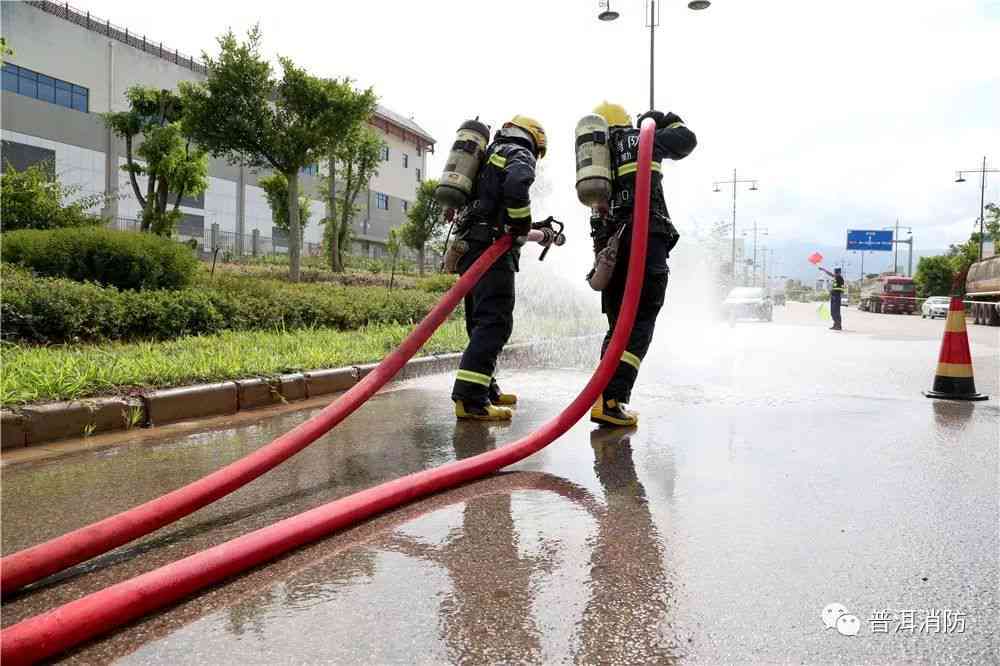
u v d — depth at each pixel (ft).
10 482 10.50
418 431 13.98
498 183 14.21
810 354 30.68
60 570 7.04
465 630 5.92
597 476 10.58
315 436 9.77
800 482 10.17
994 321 80.23
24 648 5.31
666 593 6.57
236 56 57.41
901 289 129.90
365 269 103.30
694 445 12.53
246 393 16.60
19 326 22.02
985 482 10.15
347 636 5.83
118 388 15.14
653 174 14.33
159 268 33.99
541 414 15.76
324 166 124.88
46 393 14.01
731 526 8.34
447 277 75.82
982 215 141.49
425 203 111.86
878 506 9.07
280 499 9.63
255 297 31.40
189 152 80.69
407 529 8.37
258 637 5.83
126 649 5.67
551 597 6.51
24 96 103.91
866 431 13.66
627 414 14.21
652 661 5.43
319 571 7.16
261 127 58.18
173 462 11.66
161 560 7.64
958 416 15.23
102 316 23.85
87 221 66.95
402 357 11.28
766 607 6.29
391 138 167.32
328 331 29.40
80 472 11.05
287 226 96.58
